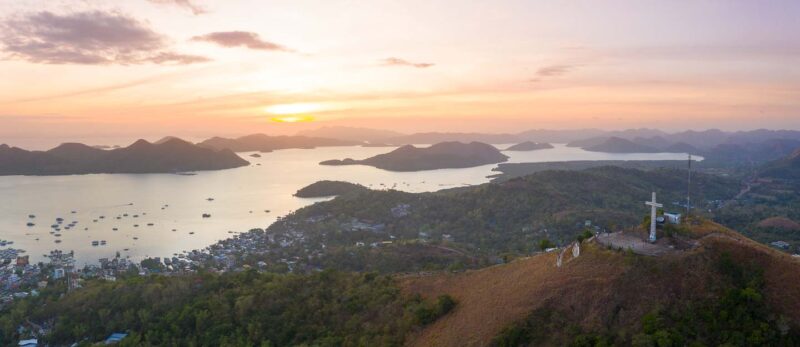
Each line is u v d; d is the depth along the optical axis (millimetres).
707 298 45594
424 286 75875
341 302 79562
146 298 94125
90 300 96750
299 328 75750
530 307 51969
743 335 42156
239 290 90812
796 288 44594
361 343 65625
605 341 44469
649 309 46125
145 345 79312
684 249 51969
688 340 42594
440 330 60031
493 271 71375
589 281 51125
